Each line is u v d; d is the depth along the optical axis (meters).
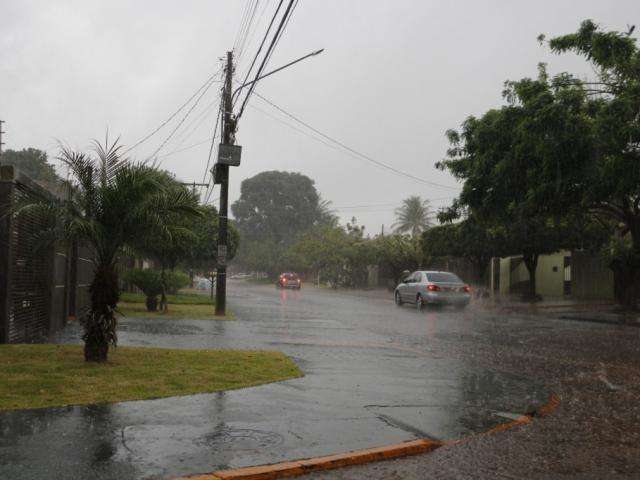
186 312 21.23
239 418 6.57
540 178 20.27
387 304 30.08
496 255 34.44
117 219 9.39
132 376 8.49
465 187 23.61
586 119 19.17
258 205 122.31
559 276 37.72
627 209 23.23
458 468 5.41
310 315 21.72
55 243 9.87
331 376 9.30
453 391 8.52
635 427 6.89
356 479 5.09
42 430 5.85
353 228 65.19
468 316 22.08
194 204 10.03
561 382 9.59
